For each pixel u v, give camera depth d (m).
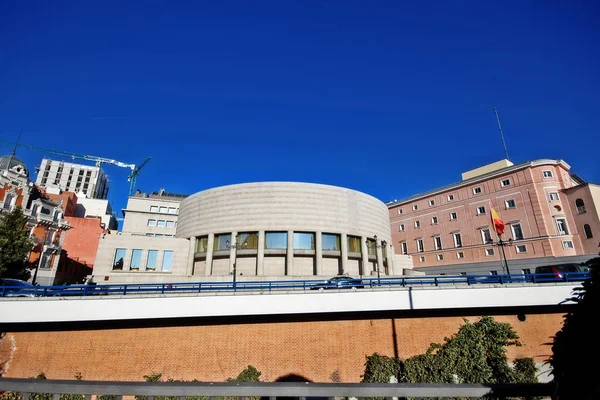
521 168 50.53
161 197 76.62
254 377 17.23
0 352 17.55
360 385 3.10
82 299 17.75
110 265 41.06
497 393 3.12
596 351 3.69
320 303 18.75
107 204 85.44
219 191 45.53
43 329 17.88
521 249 48.56
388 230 52.47
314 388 3.10
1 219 36.84
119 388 3.12
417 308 18.97
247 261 42.66
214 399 3.07
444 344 18.88
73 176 140.25
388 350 18.73
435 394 3.07
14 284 24.00
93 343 17.77
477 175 60.09
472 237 54.59
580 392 3.71
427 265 59.84
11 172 51.62
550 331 19.02
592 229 43.59
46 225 49.78
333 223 44.56
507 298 19.08
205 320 18.38
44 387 3.18
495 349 18.22
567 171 50.88
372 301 18.95
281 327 18.67
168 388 3.10
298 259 43.12
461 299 19.12
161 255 43.44
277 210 43.59
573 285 19.09
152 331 18.06
